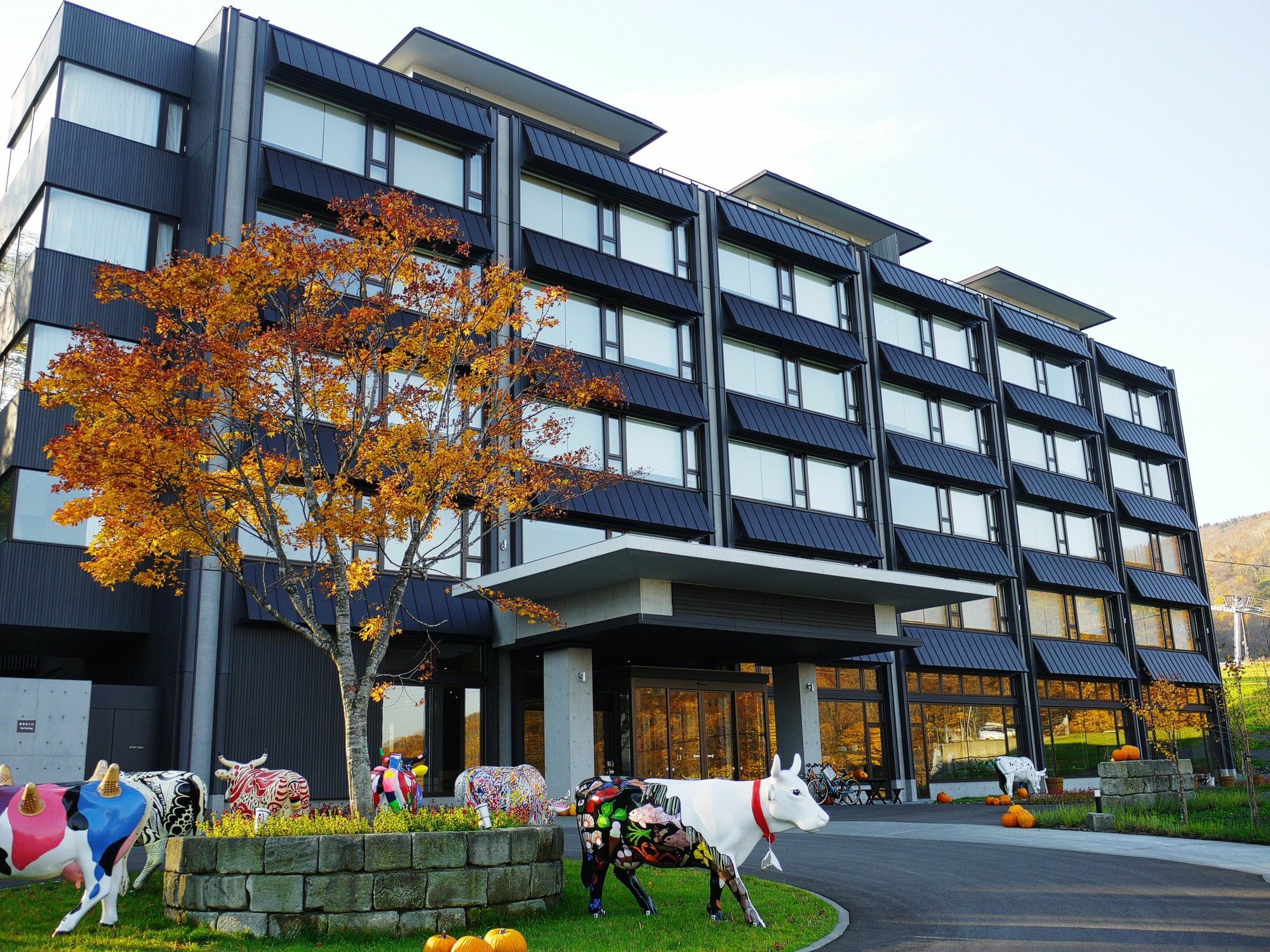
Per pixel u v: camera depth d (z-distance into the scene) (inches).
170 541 559.5
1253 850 707.4
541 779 625.6
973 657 1457.9
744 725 1154.7
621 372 1186.6
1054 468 1748.3
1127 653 1733.5
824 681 1312.7
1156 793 938.1
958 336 1654.8
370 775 538.9
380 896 425.1
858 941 419.2
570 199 1225.4
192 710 863.1
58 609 890.1
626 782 475.2
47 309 927.7
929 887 557.0
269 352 542.9
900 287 1535.4
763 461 1328.7
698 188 1360.7
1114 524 1787.6
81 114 987.9
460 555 1059.9
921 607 1197.1
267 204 999.6
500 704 1069.1
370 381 907.4
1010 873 604.4
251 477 582.6
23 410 902.4
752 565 942.4
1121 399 1952.5
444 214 1094.4
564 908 484.1
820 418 1386.6
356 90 1048.8
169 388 506.6
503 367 610.9
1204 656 1907.0
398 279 605.0
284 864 421.1
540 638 1028.5
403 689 1002.7
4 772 428.5
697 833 454.0
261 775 548.7
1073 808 949.2
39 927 420.5
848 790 1236.5
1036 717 1539.1
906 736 1365.7
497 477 605.9
